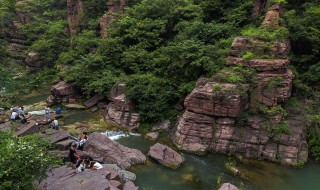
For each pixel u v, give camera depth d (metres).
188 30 28.36
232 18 28.84
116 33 33.44
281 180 17.34
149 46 31.20
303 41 25.47
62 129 23.66
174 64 25.38
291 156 19.17
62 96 30.61
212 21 30.06
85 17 43.19
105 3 42.53
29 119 25.19
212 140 20.61
